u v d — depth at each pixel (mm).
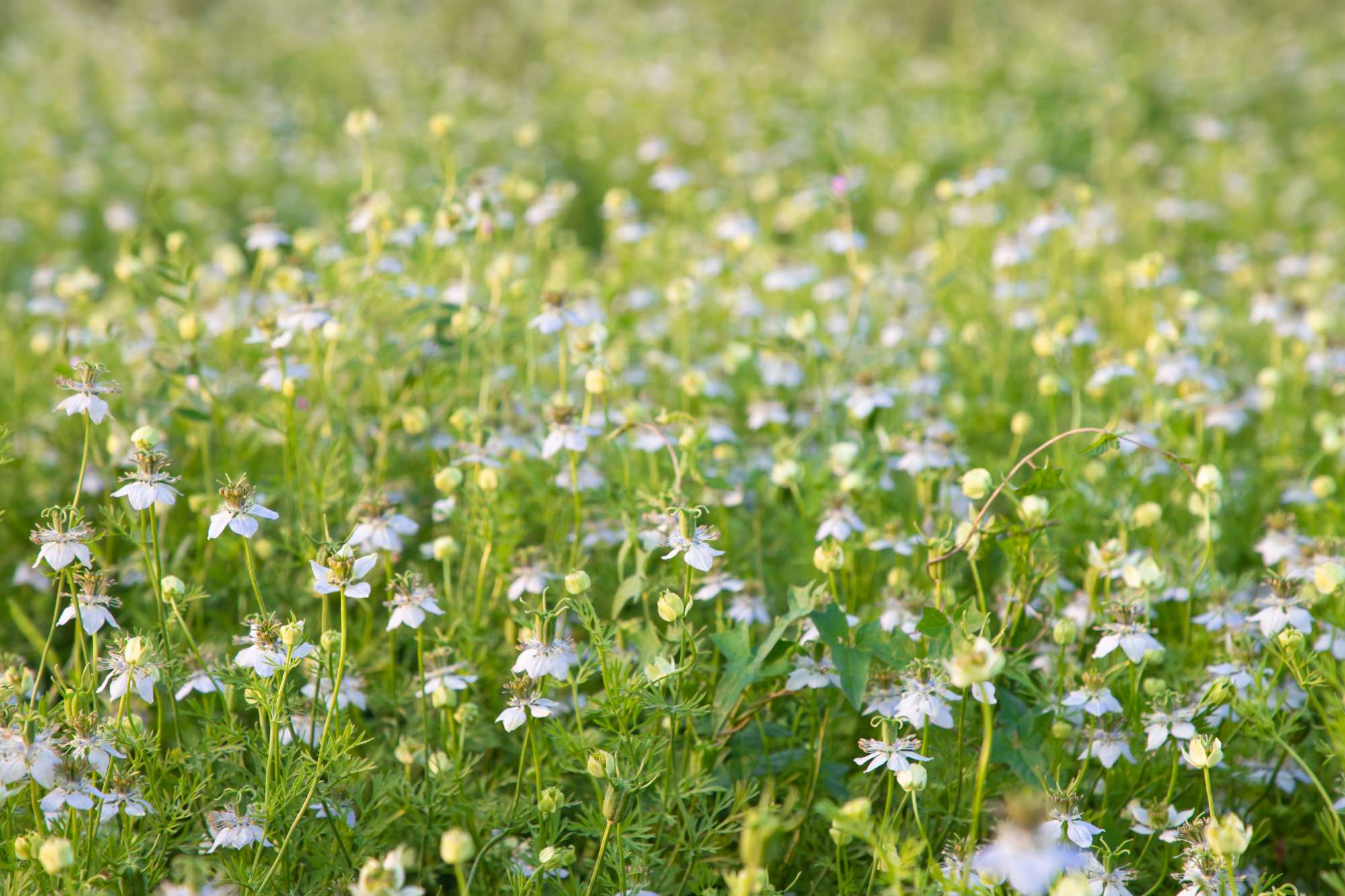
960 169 11242
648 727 3121
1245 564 4684
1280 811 3348
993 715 3248
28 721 2621
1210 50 16188
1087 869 2773
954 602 3398
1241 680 3264
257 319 4504
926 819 3100
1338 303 7074
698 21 18656
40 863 2553
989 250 7543
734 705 3135
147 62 15938
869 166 11359
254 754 3043
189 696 3645
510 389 4949
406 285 5047
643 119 12609
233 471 4566
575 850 3400
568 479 4273
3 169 11391
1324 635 3387
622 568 3707
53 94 13906
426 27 18250
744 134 11891
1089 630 3676
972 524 3312
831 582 3299
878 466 4285
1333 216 9828
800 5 19469
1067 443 4691
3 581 4629
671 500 3703
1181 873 2979
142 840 2764
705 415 4973
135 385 4934
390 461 4750
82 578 3043
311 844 2994
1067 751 3352
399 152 11953
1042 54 15531
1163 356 5039
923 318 6230
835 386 5242
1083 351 5383
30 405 5418
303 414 4758
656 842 3104
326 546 2996
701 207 8672
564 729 3080
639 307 6109
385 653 3920
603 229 10344
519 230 7309
